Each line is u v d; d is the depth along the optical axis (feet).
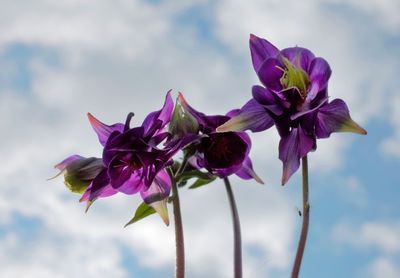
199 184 1.39
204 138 1.31
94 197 1.28
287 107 1.25
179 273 1.25
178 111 1.26
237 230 1.29
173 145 1.24
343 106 1.24
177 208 1.28
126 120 1.24
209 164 1.31
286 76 1.27
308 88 1.26
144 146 1.25
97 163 1.30
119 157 1.26
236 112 1.31
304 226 1.20
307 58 1.28
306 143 1.23
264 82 1.27
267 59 1.28
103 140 1.30
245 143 1.31
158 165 1.25
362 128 1.23
